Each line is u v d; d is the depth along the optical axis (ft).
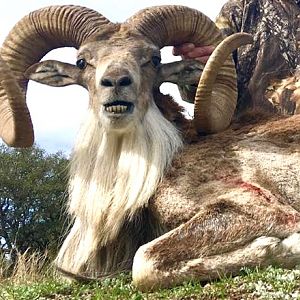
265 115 3.30
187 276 2.50
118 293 2.47
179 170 2.90
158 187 2.84
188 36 3.40
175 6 3.34
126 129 2.89
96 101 3.05
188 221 2.63
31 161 11.34
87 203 2.95
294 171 2.89
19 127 3.10
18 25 3.42
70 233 3.04
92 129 3.04
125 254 2.94
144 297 2.38
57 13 3.32
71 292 2.64
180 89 3.55
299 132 3.03
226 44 3.01
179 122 3.23
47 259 4.10
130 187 2.87
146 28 3.25
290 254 2.54
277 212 2.61
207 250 2.56
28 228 10.66
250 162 2.91
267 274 2.39
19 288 2.67
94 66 3.10
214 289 2.33
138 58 3.06
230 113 3.22
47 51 3.44
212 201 2.69
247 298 2.22
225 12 3.82
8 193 10.84
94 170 2.98
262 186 2.81
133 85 2.90
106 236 2.90
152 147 2.93
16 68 3.41
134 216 2.88
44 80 3.28
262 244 2.55
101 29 3.20
